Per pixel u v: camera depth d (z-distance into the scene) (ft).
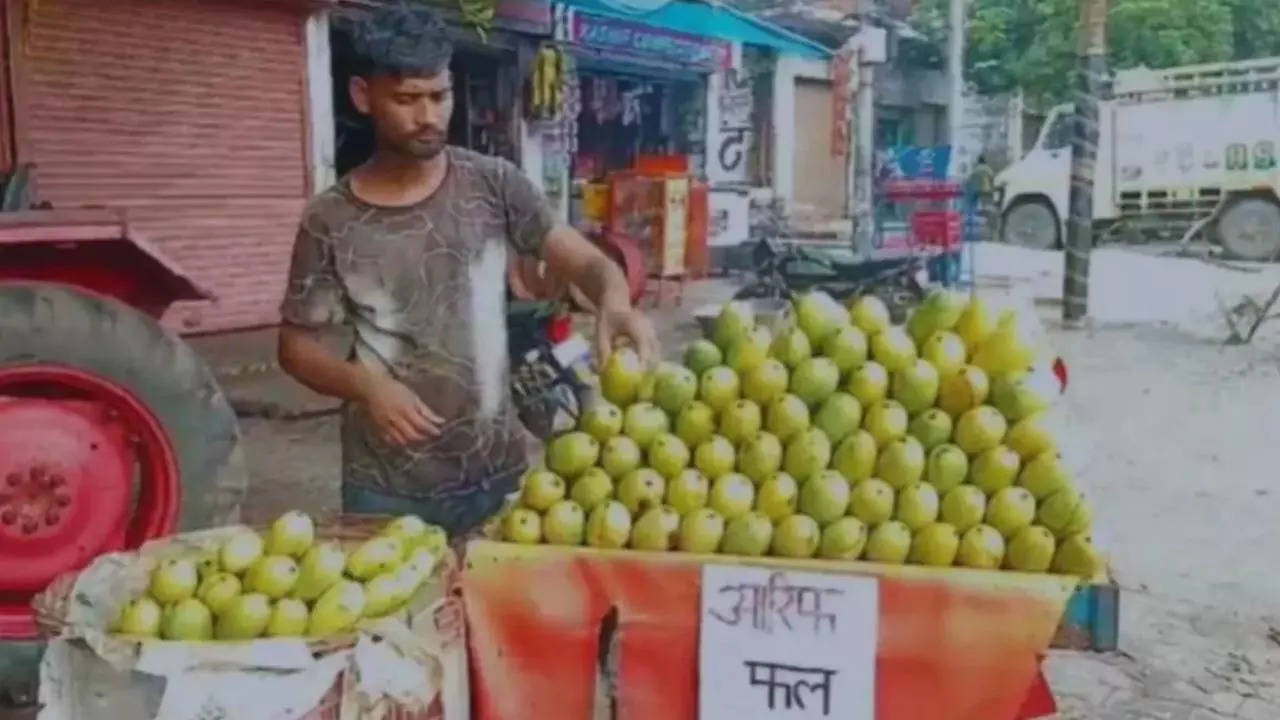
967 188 43.19
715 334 7.57
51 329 10.05
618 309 8.64
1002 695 6.56
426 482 8.93
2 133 25.45
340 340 8.87
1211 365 28.32
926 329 7.51
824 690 6.70
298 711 6.14
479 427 8.98
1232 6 77.15
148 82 27.94
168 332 10.59
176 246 28.91
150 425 10.46
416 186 8.73
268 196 30.78
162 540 7.50
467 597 6.99
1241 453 20.21
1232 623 13.24
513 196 9.07
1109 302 38.93
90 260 10.84
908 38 68.18
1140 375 27.14
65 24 26.27
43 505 10.02
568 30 40.11
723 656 6.79
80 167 26.86
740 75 52.54
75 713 6.29
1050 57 76.33
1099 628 6.66
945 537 6.79
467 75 38.19
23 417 9.95
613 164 46.42
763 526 6.86
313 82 31.35
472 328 8.88
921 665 6.63
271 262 31.07
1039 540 6.77
